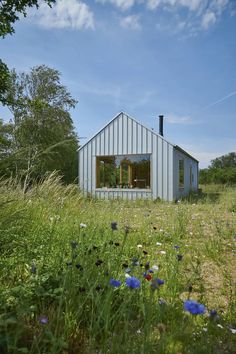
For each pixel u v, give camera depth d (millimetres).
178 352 1771
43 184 6426
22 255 3072
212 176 37875
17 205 4504
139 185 16219
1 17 7887
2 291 2211
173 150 14797
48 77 24703
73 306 2158
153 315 2088
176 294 2545
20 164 4797
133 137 15523
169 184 14727
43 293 2230
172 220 7004
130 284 1687
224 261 3949
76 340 1936
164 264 3340
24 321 1935
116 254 3123
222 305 2574
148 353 1646
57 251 3270
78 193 7668
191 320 1965
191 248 4504
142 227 5637
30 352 1659
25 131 20578
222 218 7973
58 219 4504
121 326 2049
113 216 6539
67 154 21906
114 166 16859
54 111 23750
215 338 1950
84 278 2311
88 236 3809
